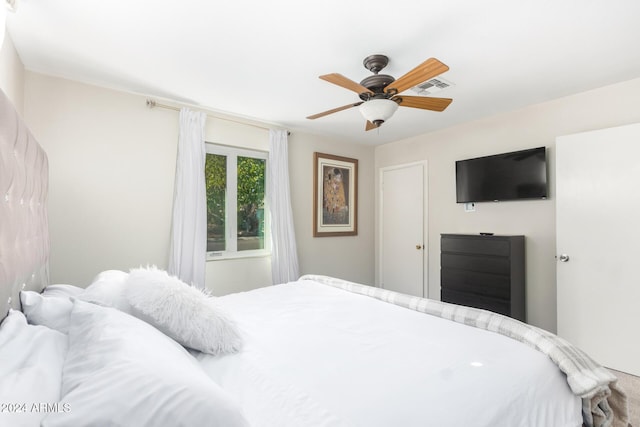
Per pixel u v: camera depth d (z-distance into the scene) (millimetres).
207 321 1219
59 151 2502
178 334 1184
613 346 2508
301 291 2324
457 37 1969
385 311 1834
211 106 3188
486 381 1053
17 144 1118
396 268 4496
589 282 2641
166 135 3004
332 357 1206
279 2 1663
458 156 3764
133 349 800
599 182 2607
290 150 3924
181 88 2756
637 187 2430
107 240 2699
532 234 3143
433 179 4031
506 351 1270
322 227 4176
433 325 1593
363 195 4680
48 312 1108
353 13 1747
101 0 1651
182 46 2100
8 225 1006
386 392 963
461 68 2369
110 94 2723
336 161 4340
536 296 3100
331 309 1871
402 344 1337
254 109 3264
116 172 2744
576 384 1129
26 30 1922
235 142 3463
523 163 3123
